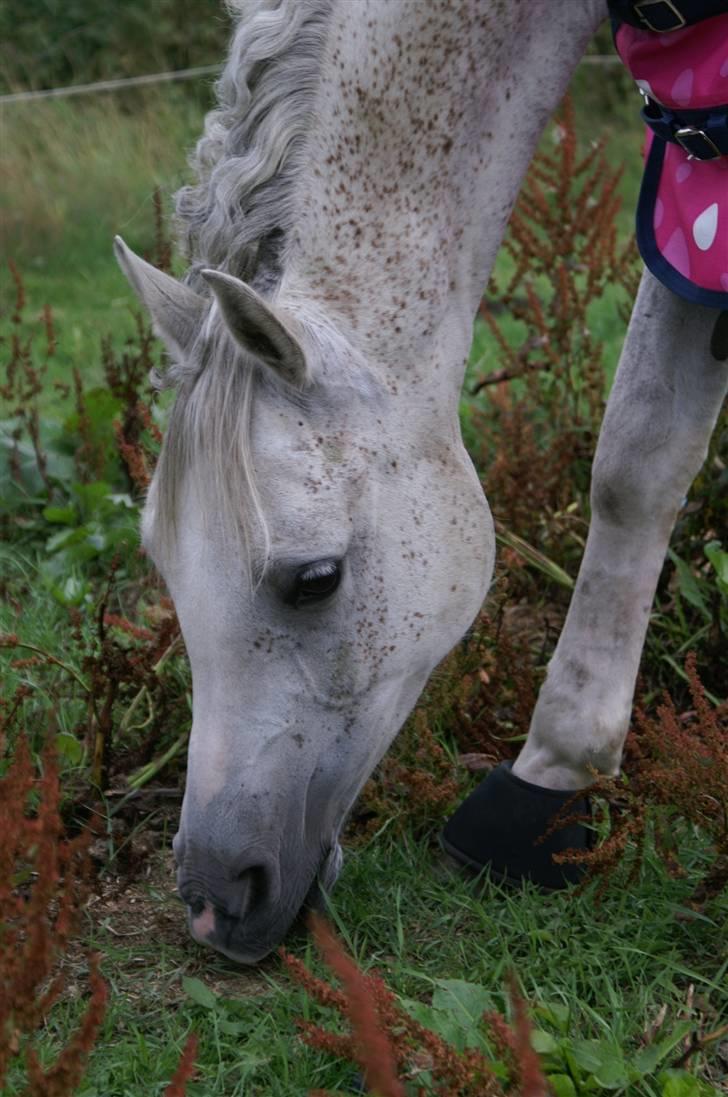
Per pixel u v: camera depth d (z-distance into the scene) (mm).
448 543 2076
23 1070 1928
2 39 9562
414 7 1979
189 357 1886
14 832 1653
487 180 2139
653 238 2166
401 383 2039
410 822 2543
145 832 2605
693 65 1987
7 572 3719
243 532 1834
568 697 2367
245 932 2016
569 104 4066
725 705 2393
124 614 3250
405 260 2047
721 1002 2078
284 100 1975
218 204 1968
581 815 2258
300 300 1991
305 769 1986
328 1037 1626
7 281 6637
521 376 4020
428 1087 1667
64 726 2863
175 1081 1466
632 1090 1830
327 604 1929
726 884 2205
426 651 2094
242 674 1910
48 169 7777
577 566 3482
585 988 2123
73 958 2229
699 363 2273
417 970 2166
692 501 3260
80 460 4020
